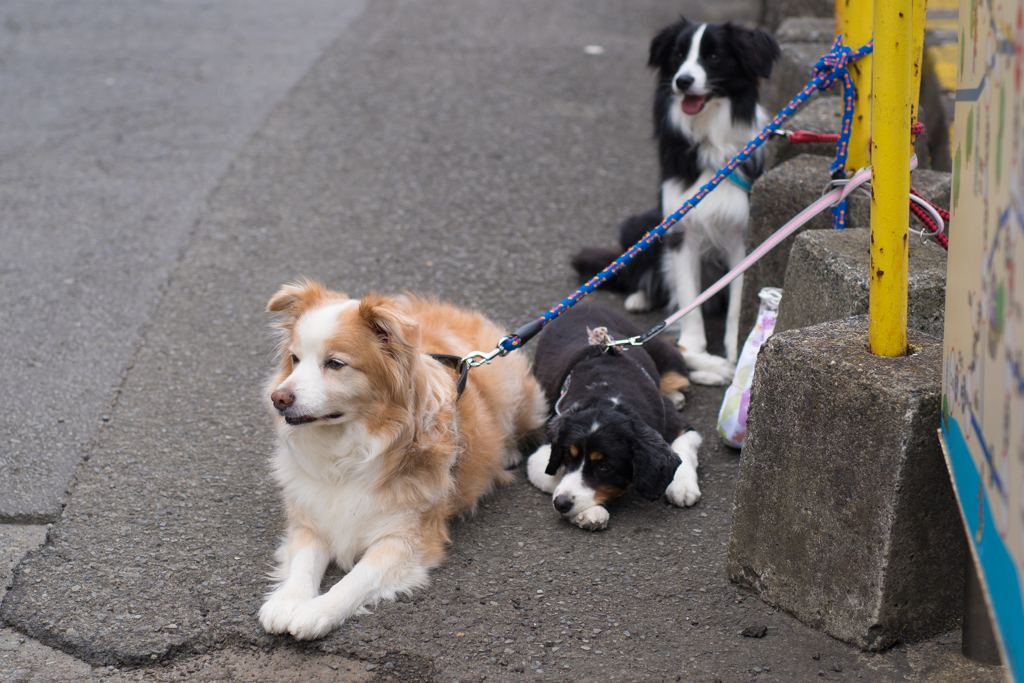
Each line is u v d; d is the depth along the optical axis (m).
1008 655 1.38
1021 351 1.34
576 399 3.41
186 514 3.18
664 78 4.50
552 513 3.25
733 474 3.45
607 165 7.02
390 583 2.79
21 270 5.13
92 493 3.28
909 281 2.84
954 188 1.96
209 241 5.58
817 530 2.50
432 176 6.74
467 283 5.10
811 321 3.18
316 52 10.04
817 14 8.84
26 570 2.87
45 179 6.43
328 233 5.74
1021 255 1.35
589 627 2.64
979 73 1.71
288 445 2.96
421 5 12.74
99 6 11.73
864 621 2.44
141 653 2.53
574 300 3.32
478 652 2.54
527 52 10.37
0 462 3.45
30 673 2.47
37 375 4.10
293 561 2.84
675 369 4.00
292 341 2.89
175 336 4.49
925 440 2.25
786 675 2.40
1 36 10.13
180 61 9.47
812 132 4.26
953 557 2.45
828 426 2.41
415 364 2.94
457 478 3.12
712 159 4.33
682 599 2.75
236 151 7.10
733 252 4.47
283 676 2.46
